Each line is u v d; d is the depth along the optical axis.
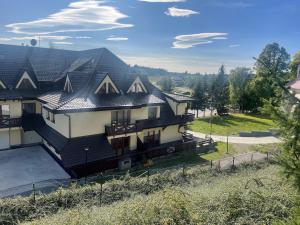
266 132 35.34
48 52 28.55
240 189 9.55
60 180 18.14
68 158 19.02
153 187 14.99
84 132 20.70
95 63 25.23
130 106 22.16
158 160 24.52
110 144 21.52
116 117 22.69
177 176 16.80
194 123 43.12
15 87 24.03
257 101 52.50
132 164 22.98
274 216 7.57
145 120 24.70
